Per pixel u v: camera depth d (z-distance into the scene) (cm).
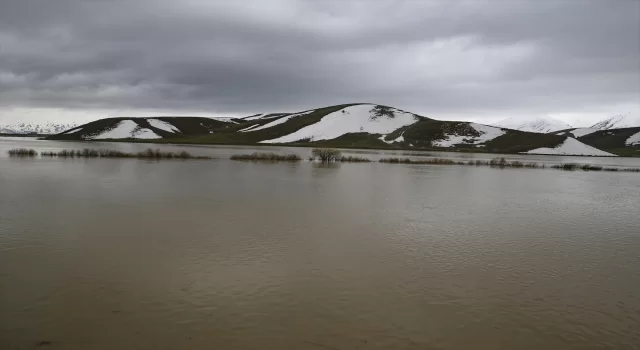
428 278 1182
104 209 1980
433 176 4247
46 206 2022
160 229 1625
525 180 4175
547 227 1902
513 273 1249
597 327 930
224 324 887
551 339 873
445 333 881
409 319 935
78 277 1114
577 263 1369
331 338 845
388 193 2842
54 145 10231
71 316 903
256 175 3791
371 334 866
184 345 804
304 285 1102
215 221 1788
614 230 1878
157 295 1016
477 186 3469
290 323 899
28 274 1127
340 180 3588
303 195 2616
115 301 979
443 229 1783
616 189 3584
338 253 1385
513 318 959
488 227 1855
